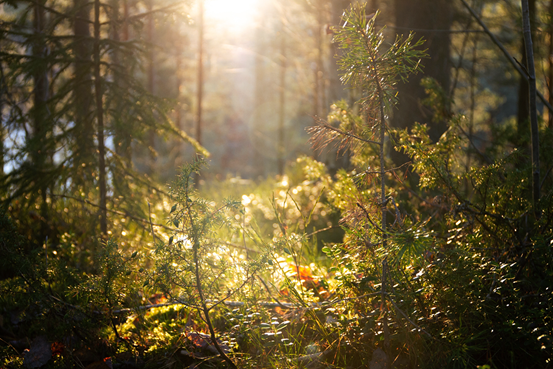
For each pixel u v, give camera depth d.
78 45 4.07
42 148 3.93
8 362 2.33
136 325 2.67
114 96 3.90
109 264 2.31
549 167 3.08
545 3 5.36
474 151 3.73
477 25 7.14
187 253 2.09
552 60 5.05
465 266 2.14
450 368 2.10
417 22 5.01
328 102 8.53
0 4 3.97
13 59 3.79
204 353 2.35
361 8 2.13
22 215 3.98
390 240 1.93
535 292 2.38
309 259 3.49
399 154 4.37
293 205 6.05
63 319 2.38
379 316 2.29
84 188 3.97
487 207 2.66
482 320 2.16
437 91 3.79
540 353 2.05
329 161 6.63
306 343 2.47
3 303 2.80
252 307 2.41
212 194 8.72
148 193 4.22
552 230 2.42
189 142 4.32
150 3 5.84
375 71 2.09
